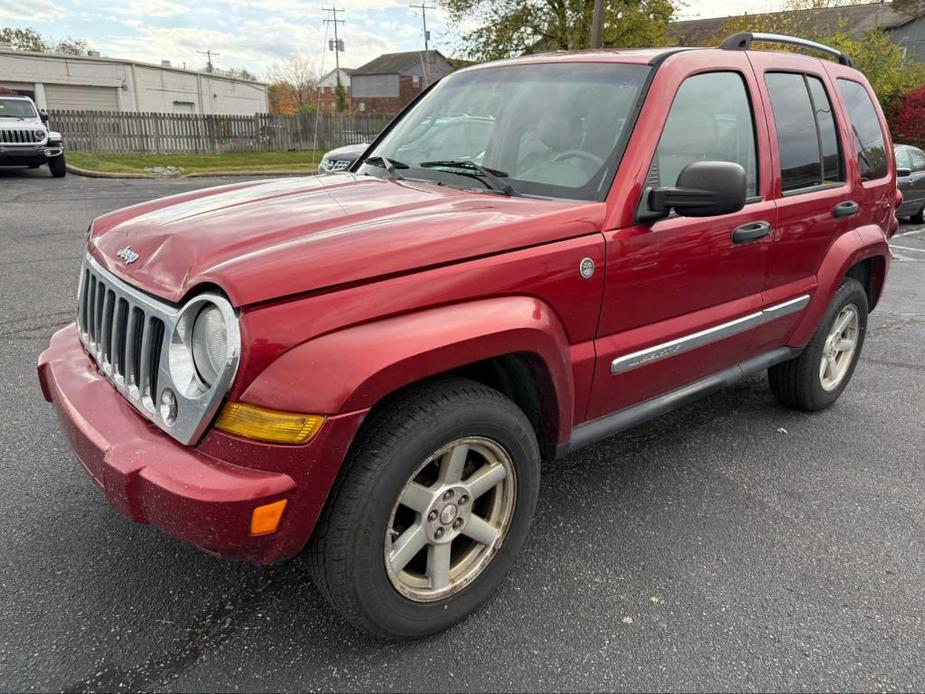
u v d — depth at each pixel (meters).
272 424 1.89
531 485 2.50
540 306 2.39
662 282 2.81
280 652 2.31
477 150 3.12
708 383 3.35
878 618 2.56
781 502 3.35
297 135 30.66
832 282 3.85
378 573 2.14
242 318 1.89
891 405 4.58
